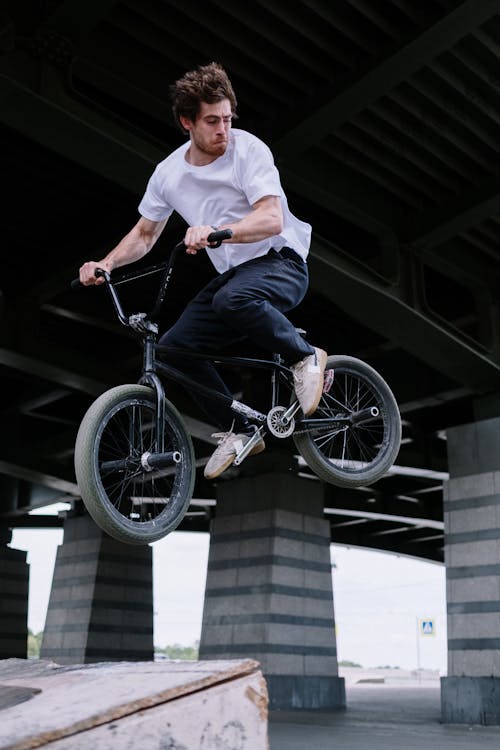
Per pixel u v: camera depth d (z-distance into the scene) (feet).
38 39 29.19
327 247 40.75
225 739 6.36
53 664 9.63
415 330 45.06
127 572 80.28
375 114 35.47
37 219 42.29
